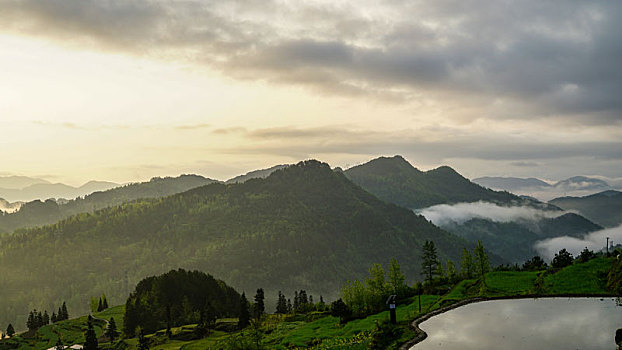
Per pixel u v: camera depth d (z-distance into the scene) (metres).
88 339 158.88
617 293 83.25
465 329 64.31
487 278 110.31
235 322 179.50
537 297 83.94
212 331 167.50
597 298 81.12
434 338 60.72
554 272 105.44
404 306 104.06
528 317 69.19
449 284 138.62
